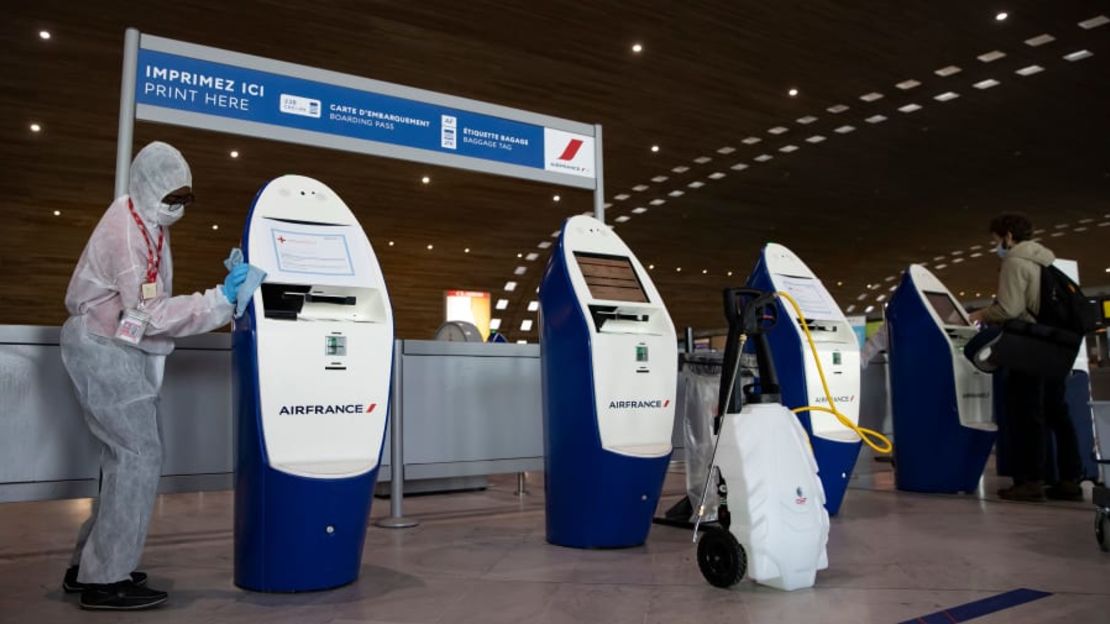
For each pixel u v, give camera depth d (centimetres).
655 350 318
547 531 316
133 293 215
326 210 264
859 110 1334
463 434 405
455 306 1714
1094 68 1184
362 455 243
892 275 2681
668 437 317
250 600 221
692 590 229
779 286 386
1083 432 478
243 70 332
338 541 232
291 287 245
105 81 1116
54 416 280
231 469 316
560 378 310
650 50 1098
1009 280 402
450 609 208
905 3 983
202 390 312
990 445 444
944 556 271
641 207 1884
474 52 1091
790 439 236
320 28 1008
